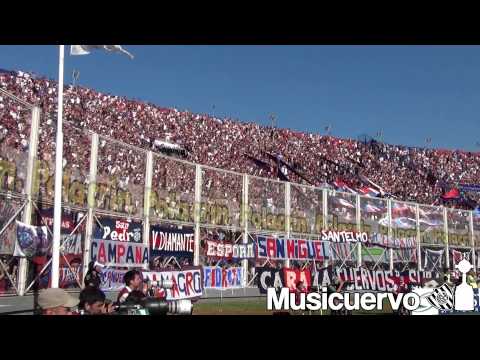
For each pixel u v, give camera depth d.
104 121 38.06
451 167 60.69
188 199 23.17
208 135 45.50
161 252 21.28
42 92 34.97
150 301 8.16
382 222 32.19
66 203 16.44
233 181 26.14
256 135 49.50
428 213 35.16
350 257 29.25
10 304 13.64
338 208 30.42
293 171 47.44
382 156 56.94
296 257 26.34
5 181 13.57
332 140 54.78
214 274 23.23
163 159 22.47
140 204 20.52
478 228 38.09
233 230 25.38
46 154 15.80
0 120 14.60
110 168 19.72
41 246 14.88
